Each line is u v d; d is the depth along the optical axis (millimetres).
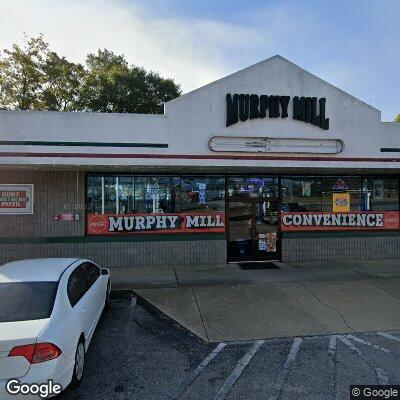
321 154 11203
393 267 11469
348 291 8984
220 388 4793
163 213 11703
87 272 6574
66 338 4441
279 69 11023
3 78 28516
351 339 6312
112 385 4867
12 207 11070
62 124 10109
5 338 3986
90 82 34156
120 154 10312
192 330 6680
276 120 10977
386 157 11562
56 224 11227
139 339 6320
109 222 11461
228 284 9531
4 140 9906
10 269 5746
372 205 12789
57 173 11242
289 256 12297
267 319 7191
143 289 9078
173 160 10531
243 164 10797
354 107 11375
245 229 12266
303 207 12484
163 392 4703
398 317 7344
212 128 10703
